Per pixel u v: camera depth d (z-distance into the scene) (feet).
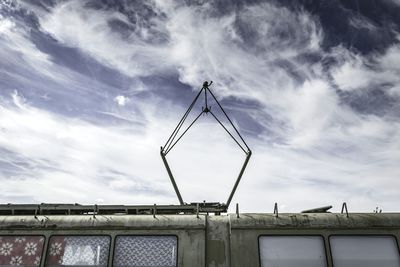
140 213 16.66
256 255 14.52
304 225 14.87
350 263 14.06
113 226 15.33
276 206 15.51
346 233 14.60
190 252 14.71
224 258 14.64
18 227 15.61
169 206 16.61
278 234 14.82
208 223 15.42
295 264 14.24
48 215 16.01
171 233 15.11
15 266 14.93
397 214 15.03
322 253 14.33
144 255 14.76
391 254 14.16
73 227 15.43
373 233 14.53
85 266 14.73
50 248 15.19
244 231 14.98
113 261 14.70
